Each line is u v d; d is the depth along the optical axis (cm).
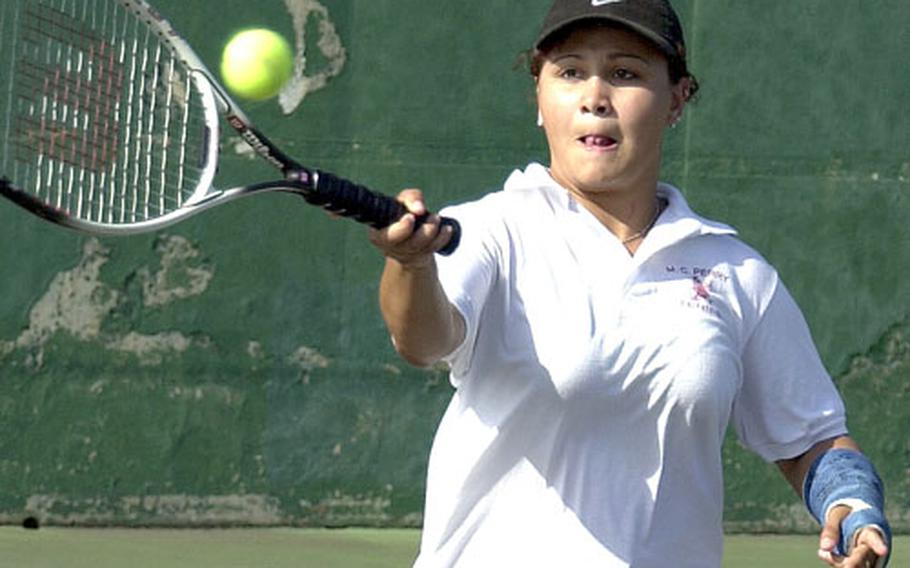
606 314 894
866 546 920
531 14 2358
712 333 907
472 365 898
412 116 2348
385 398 2339
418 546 2244
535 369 882
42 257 2273
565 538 890
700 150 2394
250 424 2317
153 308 2295
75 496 2288
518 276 895
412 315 833
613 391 886
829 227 2408
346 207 846
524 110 2364
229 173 2295
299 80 2322
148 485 2300
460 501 902
